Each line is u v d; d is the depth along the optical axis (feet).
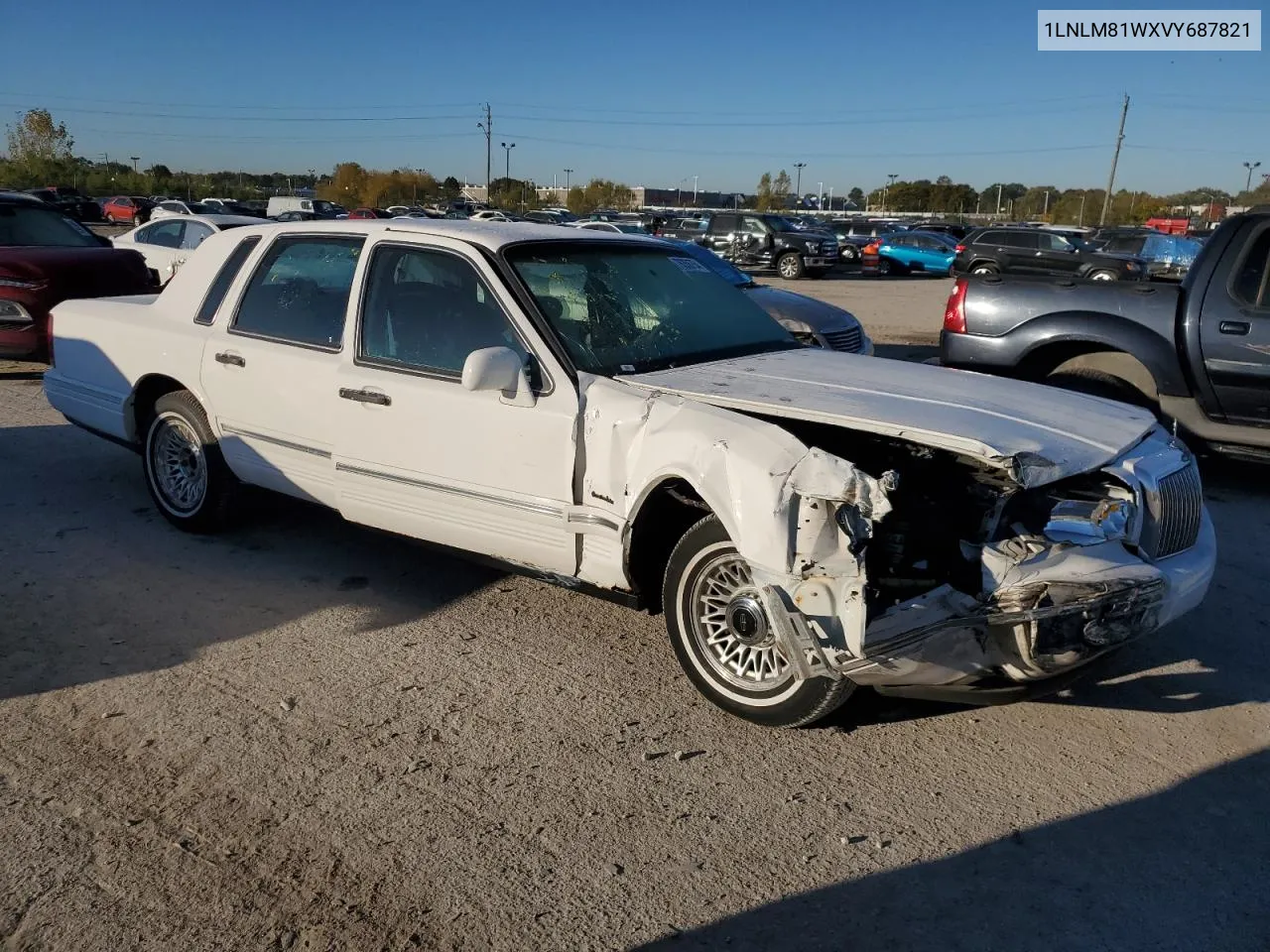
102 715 12.28
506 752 11.71
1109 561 10.85
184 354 17.53
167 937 8.76
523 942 8.80
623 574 12.89
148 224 47.55
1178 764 11.83
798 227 109.19
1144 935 9.08
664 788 11.07
